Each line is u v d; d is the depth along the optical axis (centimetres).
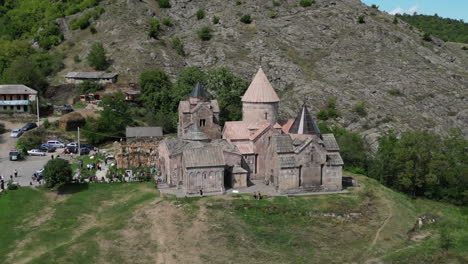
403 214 8519
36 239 7225
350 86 18275
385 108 17025
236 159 8838
